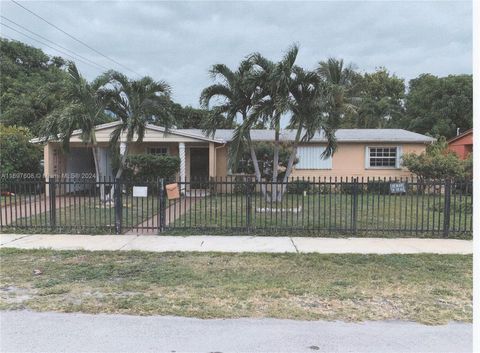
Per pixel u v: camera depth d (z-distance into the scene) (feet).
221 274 21.47
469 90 109.81
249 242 29.19
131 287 19.27
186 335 14.16
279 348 13.23
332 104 43.06
